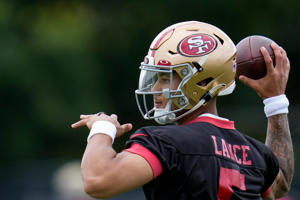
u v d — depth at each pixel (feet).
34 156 204.03
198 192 33.94
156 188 34.24
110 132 35.22
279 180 40.78
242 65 40.75
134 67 236.63
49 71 204.54
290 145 41.27
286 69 40.86
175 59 36.52
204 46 36.99
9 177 121.49
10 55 197.88
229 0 230.68
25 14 226.17
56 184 120.47
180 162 33.83
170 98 36.76
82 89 209.26
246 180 36.09
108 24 241.14
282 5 236.63
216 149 35.14
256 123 210.38
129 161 33.04
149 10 236.63
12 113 199.72
